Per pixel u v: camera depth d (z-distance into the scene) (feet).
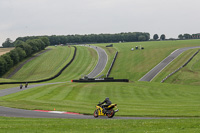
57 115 96.12
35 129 58.08
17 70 565.53
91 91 246.47
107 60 600.80
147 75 435.53
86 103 147.95
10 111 107.86
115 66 535.60
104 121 75.20
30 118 84.58
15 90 262.06
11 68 578.25
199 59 485.97
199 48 597.52
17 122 71.82
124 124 66.28
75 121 75.20
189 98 200.23
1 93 235.20
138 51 651.25
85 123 69.31
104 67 540.52
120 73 475.72
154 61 522.06
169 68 452.35
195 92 247.91
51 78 452.76
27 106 126.31
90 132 54.24
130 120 77.92
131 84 308.40
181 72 414.41
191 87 294.66
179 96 216.95
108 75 469.16
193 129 56.08
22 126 62.69
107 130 56.49
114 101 173.27
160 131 53.62
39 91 241.55
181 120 75.05
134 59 568.41
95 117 91.30
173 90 262.47
